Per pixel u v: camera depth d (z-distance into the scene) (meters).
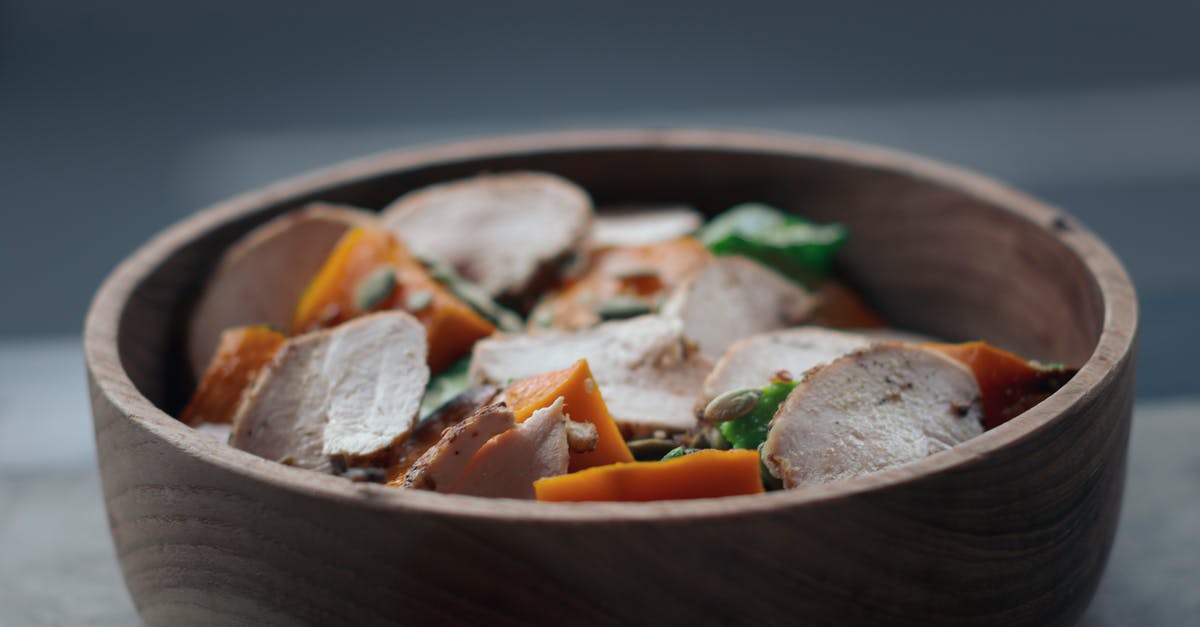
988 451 0.40
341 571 0.40
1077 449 0.42
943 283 0.58
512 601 0.39
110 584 0.54
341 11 1.61
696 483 0.42
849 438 0.45
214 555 0.42
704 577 0.39
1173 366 0.87
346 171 0.60
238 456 0.41
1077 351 0.52
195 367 0.54
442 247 0.57
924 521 0.40
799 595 0.40
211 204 1.19
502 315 0.55
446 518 0.39
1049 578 0.43
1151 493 0.57
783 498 0.39
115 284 0.52
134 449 0.43
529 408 0.44
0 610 0.52
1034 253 0.54
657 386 0.50
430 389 0.51
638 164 0.62
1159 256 1.08
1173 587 0.52
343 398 0.47
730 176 0.61
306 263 0.56
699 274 0.54
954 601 0.41
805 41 1.53
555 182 0.59
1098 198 1.18
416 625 0.40
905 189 0.58
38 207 1.19
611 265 0.57
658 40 1.54
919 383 0.46
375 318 0.49
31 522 0.57
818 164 0.60
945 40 1.51
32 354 0.70
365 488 0.40
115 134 1.32
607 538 0.39
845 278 0.61
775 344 0.50
